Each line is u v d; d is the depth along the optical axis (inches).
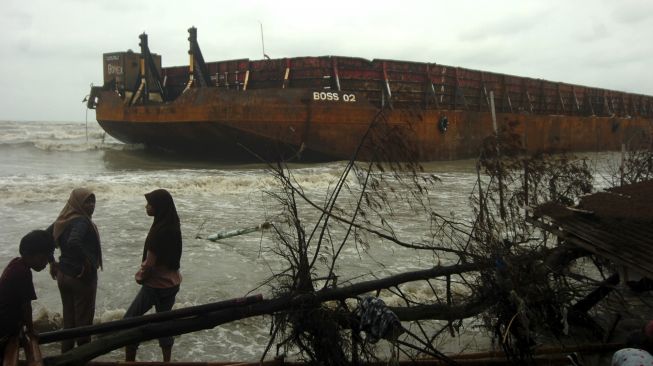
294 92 813.9
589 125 1443.2
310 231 404.5
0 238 381.1
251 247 362.3
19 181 644.1
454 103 1060.5
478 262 169.3
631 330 208.5
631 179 390.9
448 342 210.2
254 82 940.6
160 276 186.9
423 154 959.0
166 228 186.1
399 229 412.2
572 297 175.8
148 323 140.8
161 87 1077.1
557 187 254.7
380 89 921.5
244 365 153.2
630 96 1822.1
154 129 919.0
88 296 186.4
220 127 812.6
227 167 887.1
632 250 173.9
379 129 168.7
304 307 148.7
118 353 203.3
